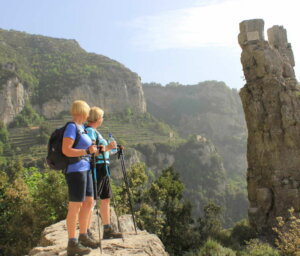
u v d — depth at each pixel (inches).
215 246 1036.5
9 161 4308.6
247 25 2023.9
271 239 1749.5
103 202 278.5
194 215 5516.7
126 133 6963.6
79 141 229.3
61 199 1001.5
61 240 314.8
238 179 7785.4
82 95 7268.7
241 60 2055.9
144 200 1763.0
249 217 1904.5
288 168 1860.2
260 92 1952.5
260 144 1940.2
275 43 2094.0
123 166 292.4
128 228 478.3
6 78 6254.9
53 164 226.2
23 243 906.1
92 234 304.2
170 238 1659.7
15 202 978.1
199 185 6161.4
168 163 6328.7
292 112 1886.1
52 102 6850.4
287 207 1817.2
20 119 6112.2
